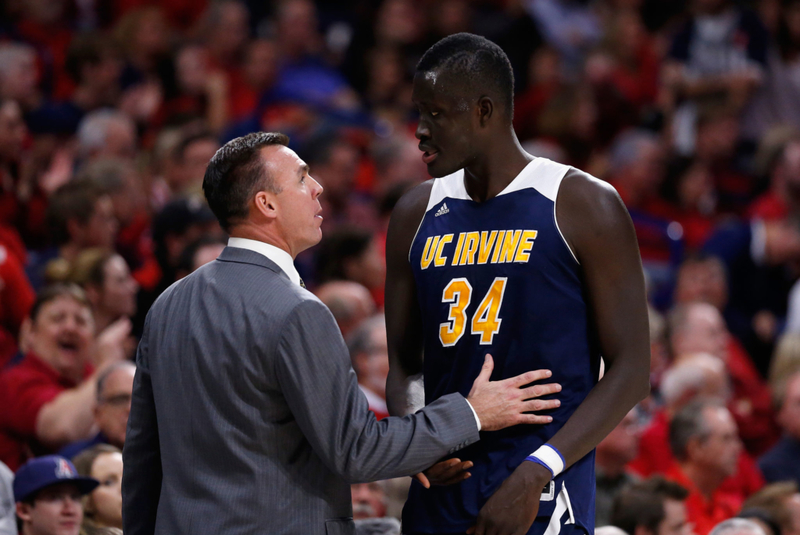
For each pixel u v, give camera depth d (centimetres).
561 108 2531
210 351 836
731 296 2241
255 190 866
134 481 898
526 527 775
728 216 2528
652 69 2925
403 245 890
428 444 786
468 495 810
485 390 800
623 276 805
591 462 837
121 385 1251
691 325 1855
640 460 1593
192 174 1928
